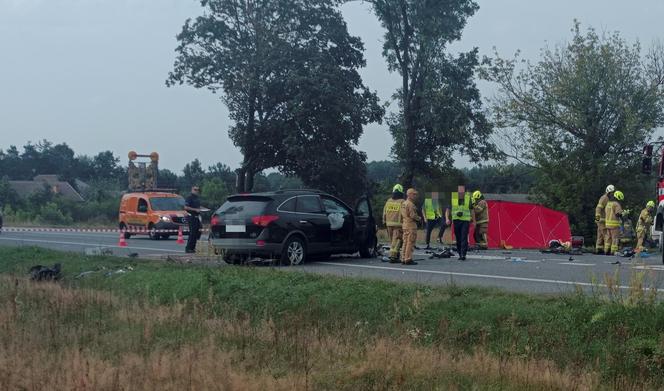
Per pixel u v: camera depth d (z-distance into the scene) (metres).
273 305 10.20
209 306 10.45
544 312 8.50
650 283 9.49
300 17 45.16
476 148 45.78
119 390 6.51
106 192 68.81
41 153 104.25
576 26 36.56
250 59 44.12
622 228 23.61
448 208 22.03
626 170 34.78
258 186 61.56
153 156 42.28
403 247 16.25
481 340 8.23
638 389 6.65
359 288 10.38
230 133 45.72
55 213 51.47
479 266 15.89
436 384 6.71
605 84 35.56
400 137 45.91
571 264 16.55
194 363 7.18
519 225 23.06
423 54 43.94
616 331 7.70
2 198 57.91
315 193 16.88
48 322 9.23
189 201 19.30
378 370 6.98
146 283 12.30
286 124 44.34
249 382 6.66
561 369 7.11
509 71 37.00
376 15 45.19
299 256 16.16
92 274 13.98
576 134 35.81
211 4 45.28
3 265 16.34
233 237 15.74
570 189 34.03
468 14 44.06
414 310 9.18
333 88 43.16
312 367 7.21
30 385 6.66
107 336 8.63
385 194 45.19
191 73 44.97
